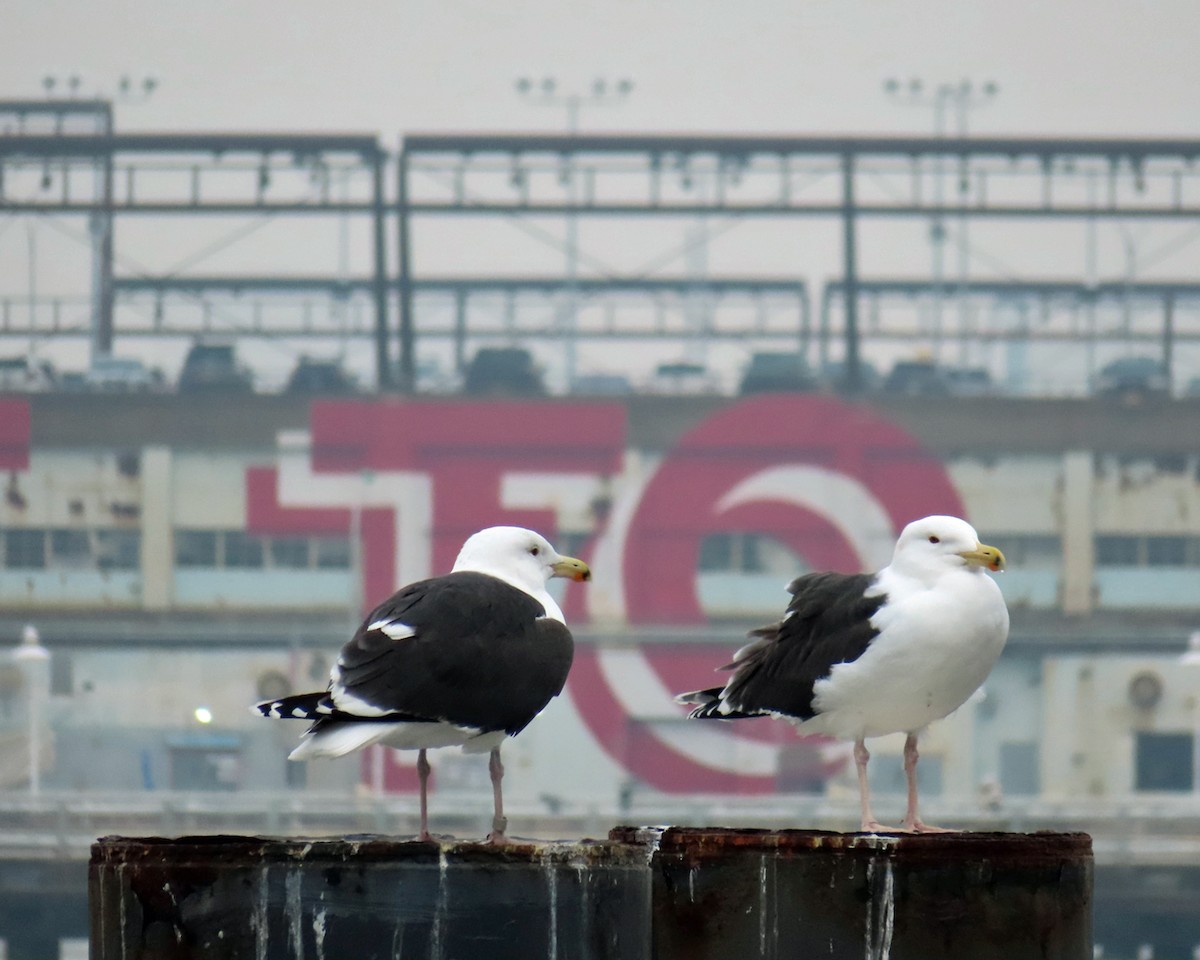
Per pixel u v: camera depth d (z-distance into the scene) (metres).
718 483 66.94
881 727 11.15
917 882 9.38
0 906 44.69
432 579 10.74
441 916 9.12
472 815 46.56
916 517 66.94
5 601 65.06
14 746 62.56
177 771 63.28
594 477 66.75
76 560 65.81
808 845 9.51
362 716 9.93
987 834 9.55
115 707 64.25
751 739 61.66
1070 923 9.55
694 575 66.50
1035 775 63.47
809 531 66.69
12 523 65.75
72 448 66.31
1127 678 64.12
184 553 66.12
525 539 11.15
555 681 10.59
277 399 66.94
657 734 63.19
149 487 66.19
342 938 9.12
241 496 66.50
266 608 65.88
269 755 63.31
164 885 9.19
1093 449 66.88
